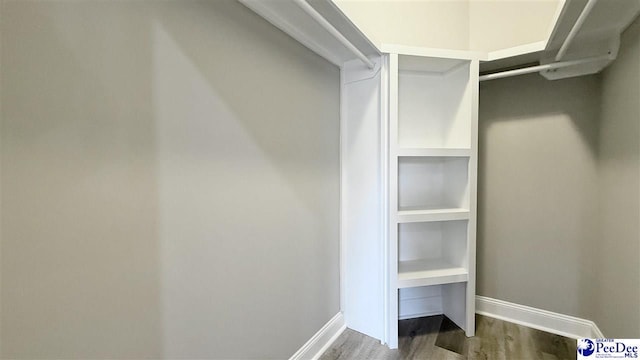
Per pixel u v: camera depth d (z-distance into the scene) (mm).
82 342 788
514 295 2250
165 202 982
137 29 888
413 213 1933
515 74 1946
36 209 699
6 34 647
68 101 743
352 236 2105
